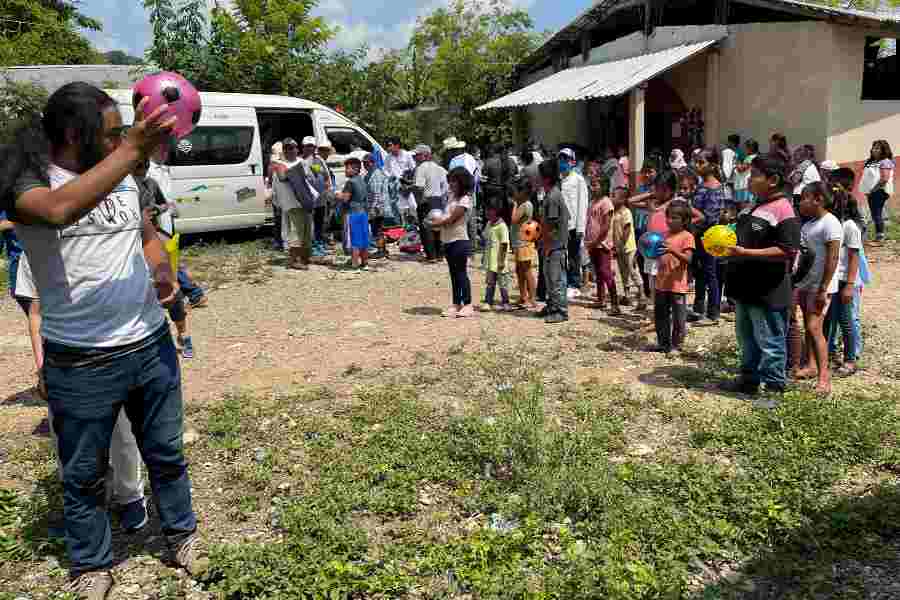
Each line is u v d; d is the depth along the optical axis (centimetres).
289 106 1366
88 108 286
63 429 309
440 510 403
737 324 565
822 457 450
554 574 334
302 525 375
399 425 502
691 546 362
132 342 309
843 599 323
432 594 329
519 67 2323
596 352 686
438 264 1173
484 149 2453
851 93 1377
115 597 327
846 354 609
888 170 1209
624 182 1489
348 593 327
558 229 782
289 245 1125
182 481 344
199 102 310
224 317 848
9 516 392
